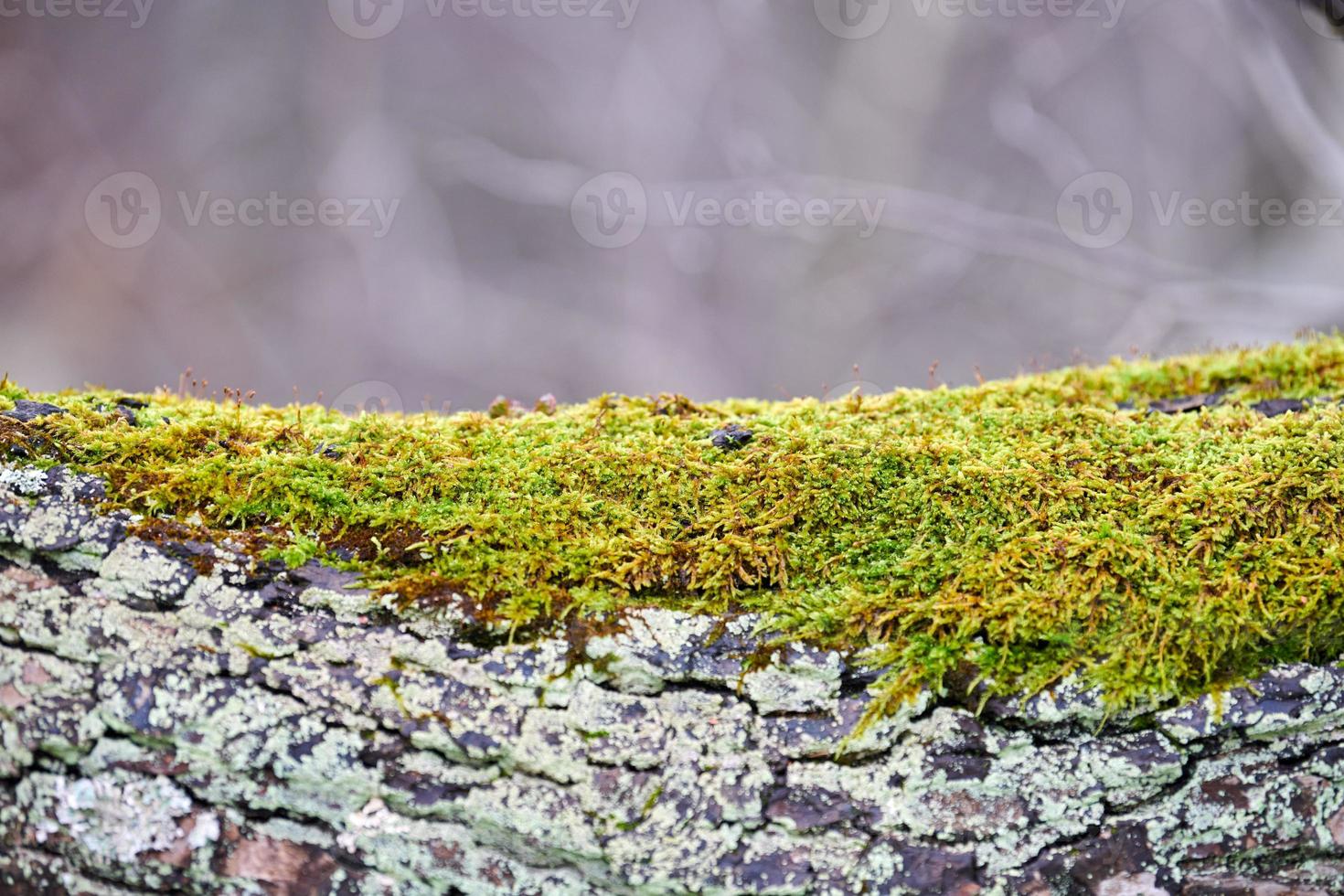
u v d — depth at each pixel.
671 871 1.17
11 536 1.18
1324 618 1.17
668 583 1.19
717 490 1.20
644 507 1.20
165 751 1.17
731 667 1.18
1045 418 1.22
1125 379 1.28
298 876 1.18
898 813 1.17
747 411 1.24
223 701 1.17
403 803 1.17
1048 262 2.99
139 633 1.18
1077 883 1.17
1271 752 1.17
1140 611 1.18
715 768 1.17
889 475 1.20
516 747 1.17
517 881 1.17
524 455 1.21
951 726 1.17
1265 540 1.18
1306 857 1.18
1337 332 1.30
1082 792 1.17
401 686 1.17
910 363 3.96
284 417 1.22
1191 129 4.02
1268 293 2.65
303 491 1.19
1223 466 1.20
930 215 3.22
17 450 1.19
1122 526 1.19
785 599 1.18
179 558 1.18
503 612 1.18
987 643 1.18
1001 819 1.17
